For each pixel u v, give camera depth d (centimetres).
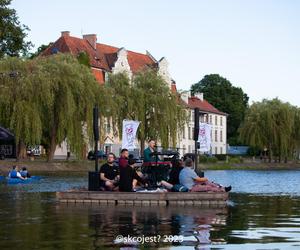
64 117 5262
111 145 8156
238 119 13825
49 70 5297
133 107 6419
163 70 11369
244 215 1800
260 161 9238
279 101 8956
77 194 2227
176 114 6656
